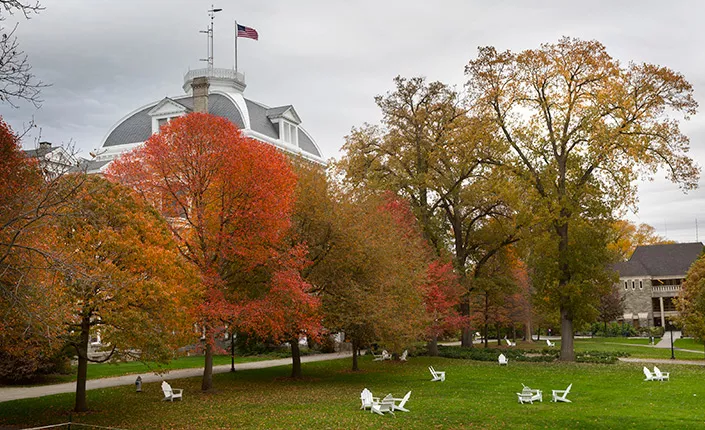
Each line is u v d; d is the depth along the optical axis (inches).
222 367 1674.5
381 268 1332.4
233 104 2301.9
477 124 1763.0
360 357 2009.1
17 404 1000.2
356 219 1323.8
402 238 1546.5
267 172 1121.4
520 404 1000.9
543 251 1728.6
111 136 2295.8
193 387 1251.2
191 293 988.6
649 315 4035.4
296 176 1232.8
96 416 911.7
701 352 2177.7
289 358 1979.6
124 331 843.4
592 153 1670.8
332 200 1336.1
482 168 1937.7
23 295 619.2
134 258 874.1
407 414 913.5
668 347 2460.6
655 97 1628.9
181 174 1179.3
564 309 1771.7
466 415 900.0
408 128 1993.1
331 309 1295.5
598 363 1707.7
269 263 1173.1
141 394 1134.4
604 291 1731.1
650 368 1550.2
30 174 649.6
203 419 887.7
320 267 1311.5
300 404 1019.9
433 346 2011.6
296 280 1119.6
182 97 2400.3
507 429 807.1
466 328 2105.1
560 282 1756.9
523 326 3179.1
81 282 697.6
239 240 1130.7
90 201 804.0
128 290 846.5
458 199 1979.6
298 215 1305.4
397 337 1352.1
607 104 1646.2
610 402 1010.7
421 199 1984.5
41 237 706.8
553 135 1727.4
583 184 1700.3
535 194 1723.7
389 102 1983.3
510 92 1755.7
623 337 3351.4
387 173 2009.1
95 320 925.2
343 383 1331.2
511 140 1774.1
